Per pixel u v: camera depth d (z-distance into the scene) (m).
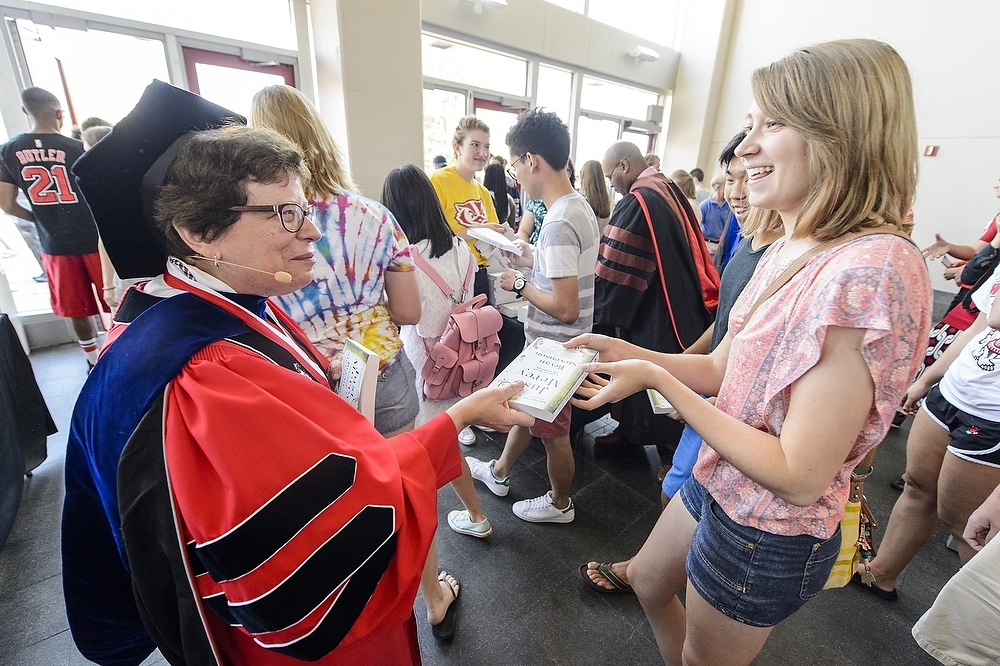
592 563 1.53
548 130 1.40
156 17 3.02
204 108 0.56
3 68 2.68
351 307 1.04
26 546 1.58
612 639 1.35
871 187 0.57
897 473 2.18
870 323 0.52
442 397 1.58
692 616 0.84
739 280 1.15
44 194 2.39
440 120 4.86
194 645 0.51
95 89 2.96
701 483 0.82
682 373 0.94
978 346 1.19
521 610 1.43
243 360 0.51
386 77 3.46
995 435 1.13
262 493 0.46
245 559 0.45
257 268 0.55
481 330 1.53
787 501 0.59
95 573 0.63
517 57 5.25
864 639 1.38
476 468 1.98
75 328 2.70
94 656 0.67
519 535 1.72
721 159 1.48
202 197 0.49
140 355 0.50
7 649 1.26
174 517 0.47
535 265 1.58
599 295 1.75
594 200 2.87
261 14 3.43
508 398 0.76
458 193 2.66
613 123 6.97
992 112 4.75
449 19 4.39
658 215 1.65
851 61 0.55
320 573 0.49
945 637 0.86
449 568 1.57
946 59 4.96
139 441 0.46
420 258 1.45
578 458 2.21
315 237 0.58
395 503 0.55
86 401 0.54
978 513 0.95
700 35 6.91
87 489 0.59
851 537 0.81
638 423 1.83
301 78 3.69
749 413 0.68
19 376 1.84
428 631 1.36
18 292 3.35
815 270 0.60
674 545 0.97
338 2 3.12
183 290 0.56
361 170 3.54
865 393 0.55
